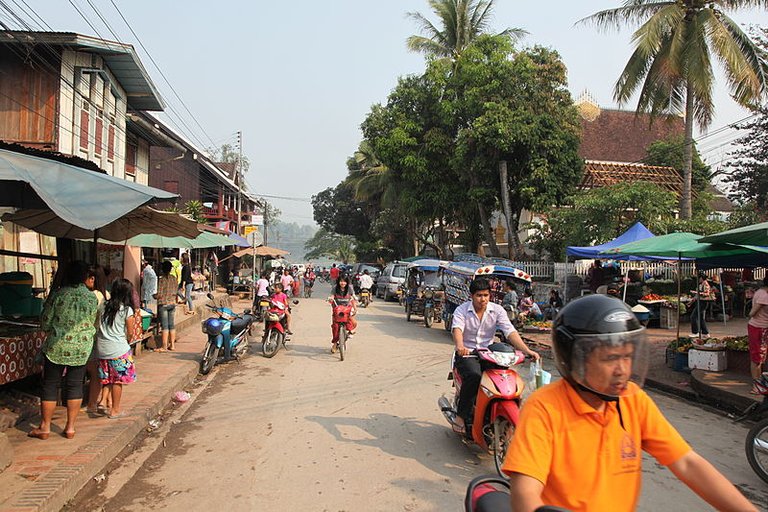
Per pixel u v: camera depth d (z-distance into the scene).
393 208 36.44
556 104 22.66
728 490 1.90
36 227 7.82
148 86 15.98
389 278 27.75
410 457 5.37
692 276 19.36
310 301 26.78
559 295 18.02
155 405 6.79
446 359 10.78
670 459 1.99
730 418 7.07
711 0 18.62
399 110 24.86
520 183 21.97
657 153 27.27
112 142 15.45
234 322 10.34
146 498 4.43
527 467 1.82
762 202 20.83
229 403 7.51
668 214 18.58
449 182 24.84
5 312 7.67
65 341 5.32
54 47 12.84
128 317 6.17
